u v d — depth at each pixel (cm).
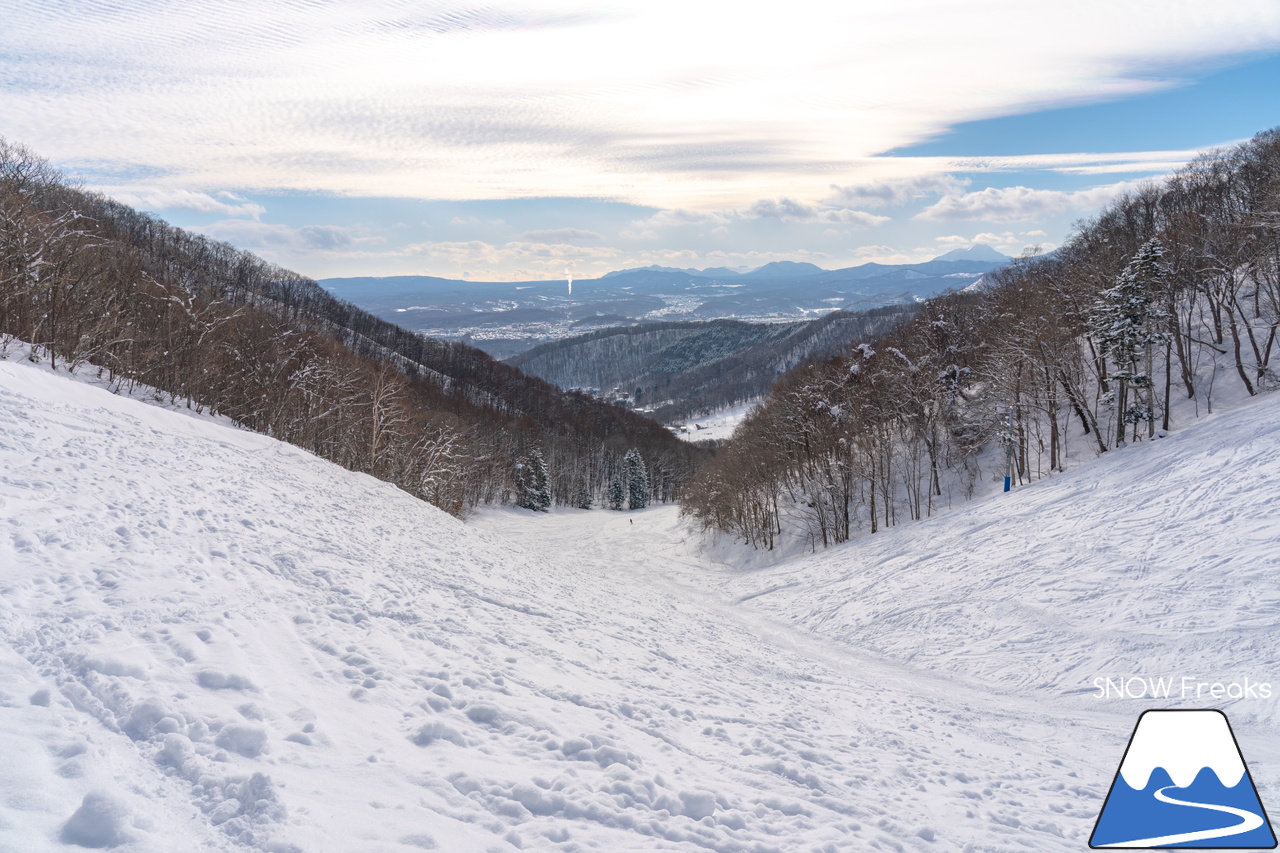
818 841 647
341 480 2959
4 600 718
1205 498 2758
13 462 1251
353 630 992
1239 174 5797
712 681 1410
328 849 470
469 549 2466
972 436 5459
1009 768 1086
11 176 4072
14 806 422
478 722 780
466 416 11269
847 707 1459
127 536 1071
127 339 3878
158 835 441
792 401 6309
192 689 650
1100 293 4397
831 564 4162
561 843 551
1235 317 5028
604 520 10269
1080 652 2117
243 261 14438
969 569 3072
